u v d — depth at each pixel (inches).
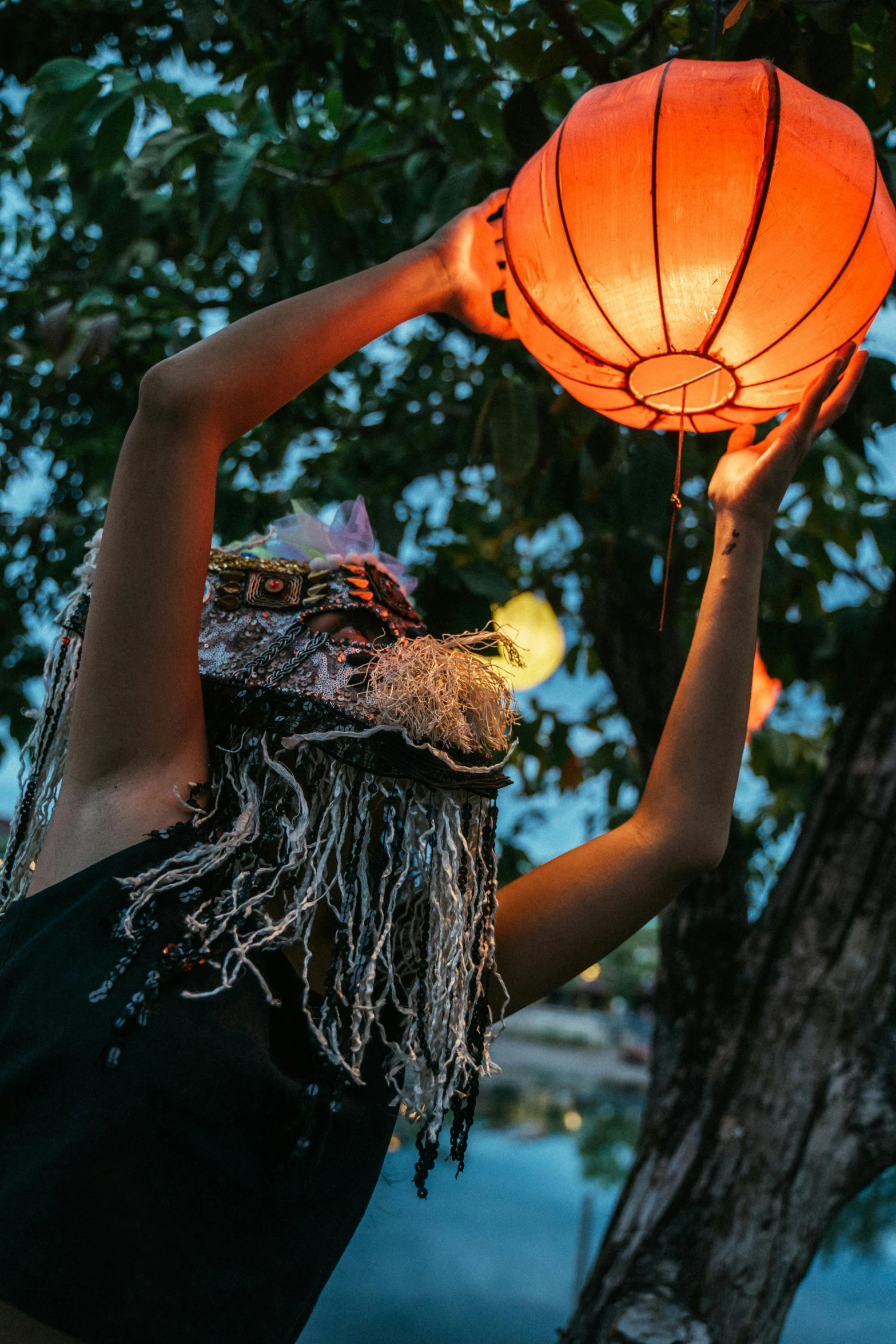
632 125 35.3
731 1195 73.3
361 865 30.7
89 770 30.6
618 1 71.9
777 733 142.9
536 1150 422.9
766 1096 74.7
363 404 140.9
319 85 79.7
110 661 29.8
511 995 35.7
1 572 142.6
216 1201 27.4
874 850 76.4
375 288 35.4
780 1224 72.3
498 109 88.6
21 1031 28.0
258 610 34.6
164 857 29.4
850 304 37.4
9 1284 25.8
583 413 80.4
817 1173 72.8
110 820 30.0
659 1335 67.7
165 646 29.9
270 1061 28.5
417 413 123.3
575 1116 508.4
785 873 81.2
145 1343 26.2
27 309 121.6
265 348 31.4
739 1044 77.5
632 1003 850.1
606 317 38.3
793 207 35.0
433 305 38.8
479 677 33.5
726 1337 70.2
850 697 83.9
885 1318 281.7
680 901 91.2
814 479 125.0
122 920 28.4
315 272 87.0
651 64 60.9
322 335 33.0
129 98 79.5
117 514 29.9
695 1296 70.9
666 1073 85.1
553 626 113.5
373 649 33.7
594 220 36.3
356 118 88.0
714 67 36.2
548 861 37.9
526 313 40.5
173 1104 27.0
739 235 35.3
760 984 78.1
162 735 30.4
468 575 88.8
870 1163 73.3
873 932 75.4
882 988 74.8
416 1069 32.0
